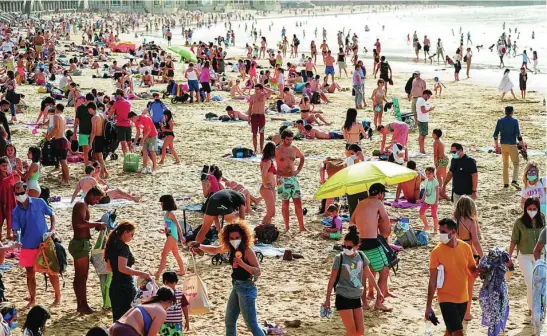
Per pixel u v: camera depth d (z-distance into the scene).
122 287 9.73
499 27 125.69
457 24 145.62
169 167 20.75
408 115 26.98
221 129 26.95
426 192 14.48
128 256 9.77
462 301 8.97
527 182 13.57
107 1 199.12
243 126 27.64
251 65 38.84
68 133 21.48
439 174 17.16
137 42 93.94
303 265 13.02
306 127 24.83
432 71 51.03
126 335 7.54
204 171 14.99
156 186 18.64
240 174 19.78
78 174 19.70
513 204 16.73
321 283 12.14
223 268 12.91
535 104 32.81
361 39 102.38
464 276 8.97
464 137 24.91
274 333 10.02
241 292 9.11
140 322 7.70
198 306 9.80
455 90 39.19
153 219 15.77
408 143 23.80
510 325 10.20
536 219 10.10
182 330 9.59
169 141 21.12
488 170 20.09
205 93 35.00
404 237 13.80
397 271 12.58
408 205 16.47
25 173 15.28
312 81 34.44
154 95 23.22
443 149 17.09
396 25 151.88
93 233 14.79
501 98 35.03
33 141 24.12
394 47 82.81
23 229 11.09
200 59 44.06
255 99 22.06
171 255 13.59
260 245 14.09
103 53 60.25
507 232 14.65
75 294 11.34
